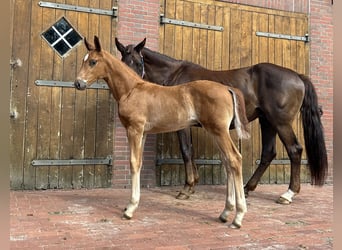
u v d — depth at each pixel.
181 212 3.27
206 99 2.80
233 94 2.86
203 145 4.96
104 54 3.17
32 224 2.72
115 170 4.56
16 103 4.18
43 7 4.35
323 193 4.56
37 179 4.23
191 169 3.99
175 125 3.00
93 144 4.50
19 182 4.16
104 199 3.78
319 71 5.66
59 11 4.42
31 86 4.26
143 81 3.20
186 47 4.98
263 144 4.32
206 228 2.74
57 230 2.58
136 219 2.97
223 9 5.19
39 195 3.92
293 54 5.54
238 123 2.82
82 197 3.86
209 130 2.83
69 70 4.44
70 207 3.35
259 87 3.99
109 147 4.56
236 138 5.11
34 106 4.26
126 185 4.59
